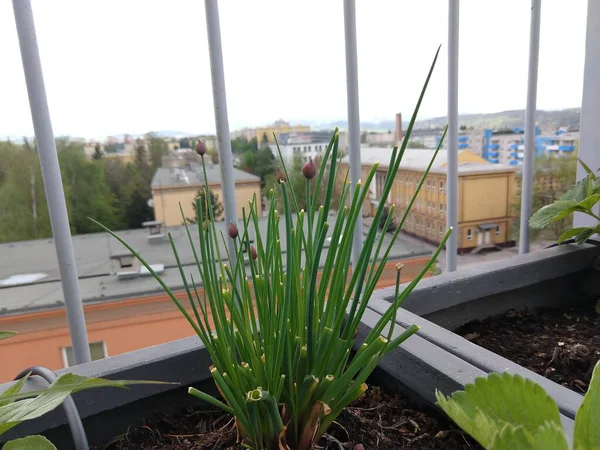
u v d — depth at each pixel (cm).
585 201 87
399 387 64
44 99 68
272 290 47
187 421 62
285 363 48
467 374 52
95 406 57
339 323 46
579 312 94
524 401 33
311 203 51
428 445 55
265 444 48
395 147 43
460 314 87
